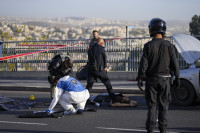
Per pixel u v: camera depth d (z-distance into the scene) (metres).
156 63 6.12
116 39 18.89
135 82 16.86
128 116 9.02
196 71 10.06
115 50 19.05
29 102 11.77
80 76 10.55
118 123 8.11
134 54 18.58
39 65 21.11
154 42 6.16
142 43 18.34
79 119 8.66
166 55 6.13
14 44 21.69
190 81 10.09
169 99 6.24
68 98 9.09
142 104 11.16
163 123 6.17
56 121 8.44
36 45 19.03
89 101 10.89
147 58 6.12
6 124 8.14
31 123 8.23
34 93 15.12
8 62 21.92
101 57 10.37
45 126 7.86
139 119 8.59
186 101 10.22
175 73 6.19
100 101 11.14
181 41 10.70
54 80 10.33
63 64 10.18
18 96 13.92
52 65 10.26
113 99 10.64
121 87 14.58
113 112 9.66
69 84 9.05
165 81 6.13
